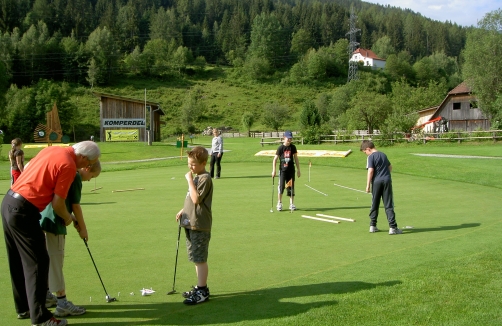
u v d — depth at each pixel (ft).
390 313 14.67
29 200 14.56
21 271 15.21
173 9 547.49
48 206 15.74
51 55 355.97
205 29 531.50
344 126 218.38
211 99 357.61
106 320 15.06
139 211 35.40
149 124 176.35
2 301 17.01
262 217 33.01
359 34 546.67
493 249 22.54
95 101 304.91
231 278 19.26
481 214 34.37
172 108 326.85
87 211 35.45
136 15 526.98
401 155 74.13
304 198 41.88
